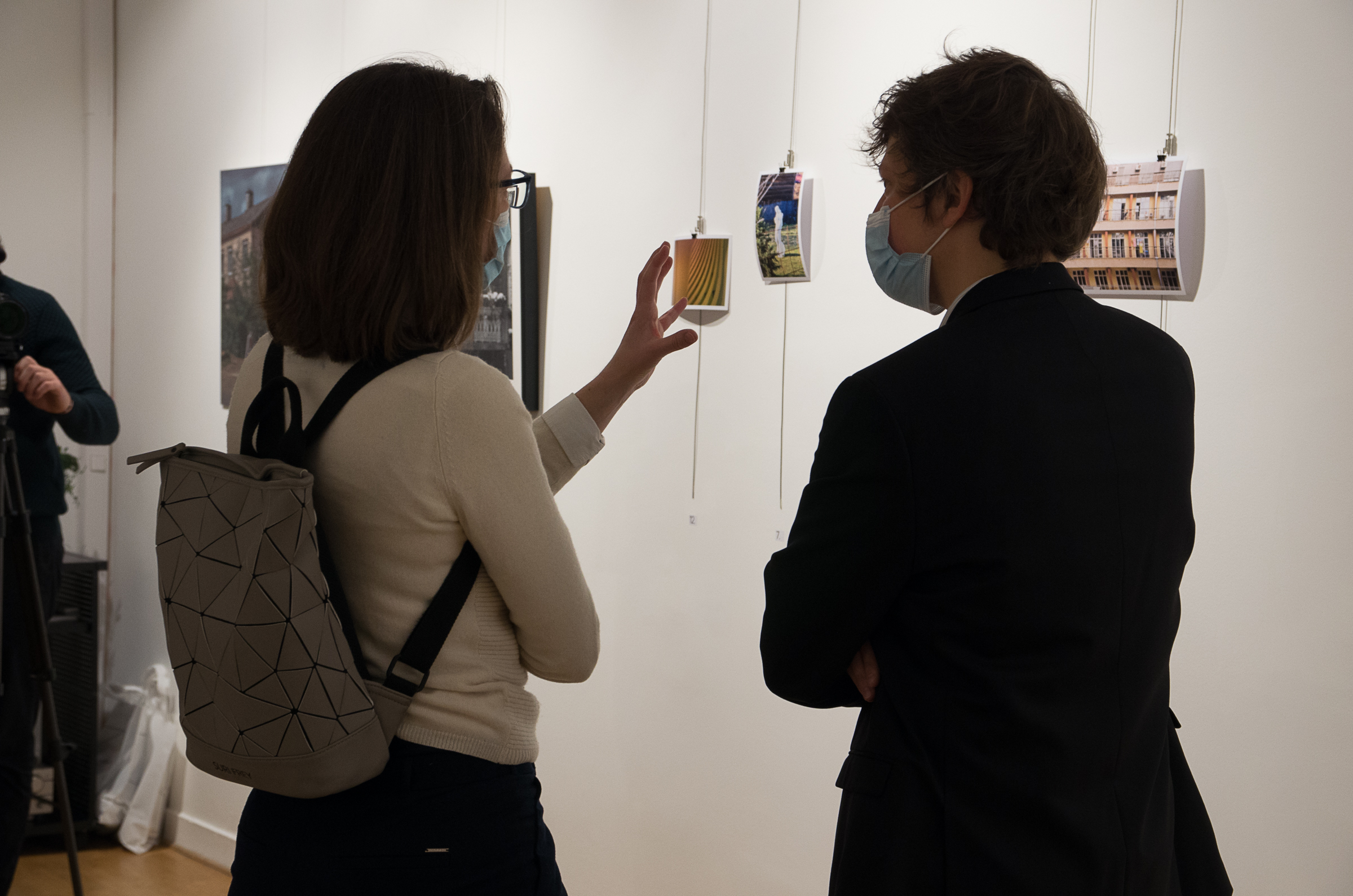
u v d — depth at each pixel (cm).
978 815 100
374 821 113
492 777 118
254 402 113
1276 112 170
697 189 250
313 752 105
